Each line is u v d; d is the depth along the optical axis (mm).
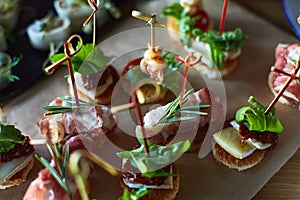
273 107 382
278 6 503
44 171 341
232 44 433
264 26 480
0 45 474
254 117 369
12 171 371
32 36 474
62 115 387
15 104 425
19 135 375
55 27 482
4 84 437
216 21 488
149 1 504
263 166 381
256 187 371
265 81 436
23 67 459
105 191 371
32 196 339
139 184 359
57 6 501
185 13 452
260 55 456
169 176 361
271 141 379
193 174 378
